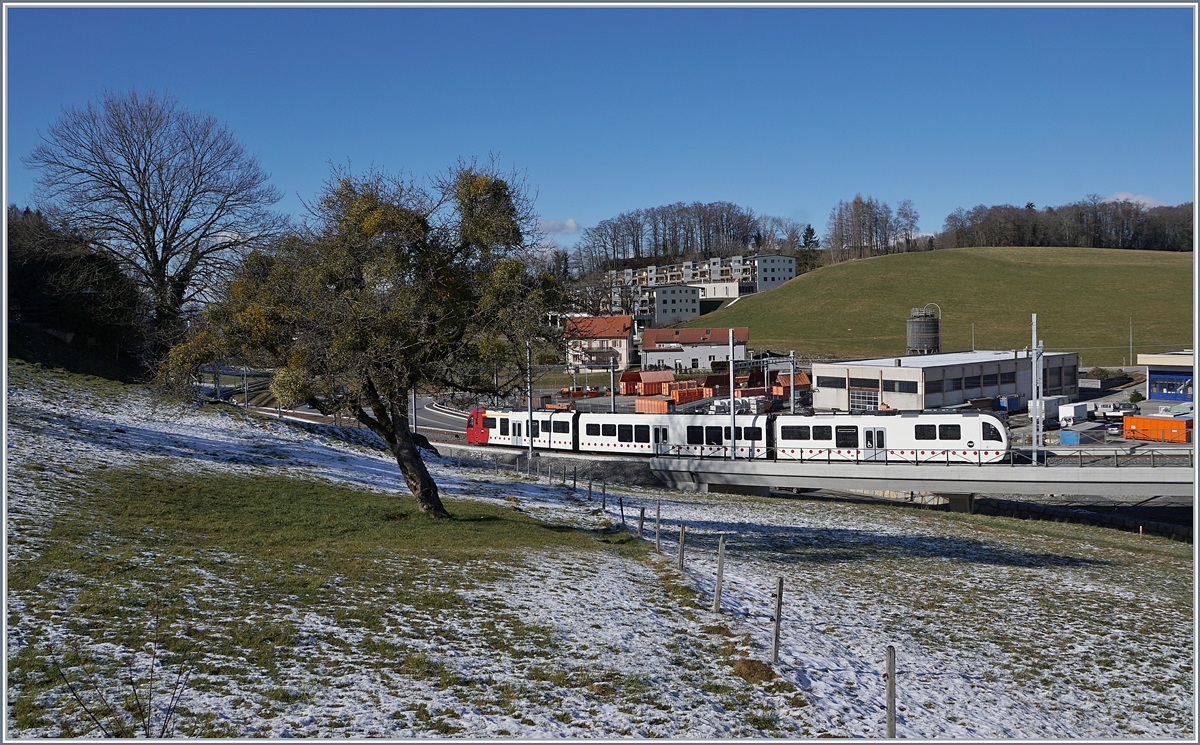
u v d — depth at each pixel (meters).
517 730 11.22
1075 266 186.00
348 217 23.28
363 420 26.25
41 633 12.51
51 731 9.62
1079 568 30.28
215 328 23.53
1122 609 24.25
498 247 24.59
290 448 40.44
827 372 91.38
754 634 17.14
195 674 11.73
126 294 48.72
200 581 16.17
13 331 49.12
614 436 54.22
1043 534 38.06
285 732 10.31
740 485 49.22
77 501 22.25
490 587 18.17
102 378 48.09
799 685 14.55
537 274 24.67
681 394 98.31
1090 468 41.53
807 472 46.91
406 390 24.38
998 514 48.22
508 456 56.50
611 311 149.62
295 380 22.11
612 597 18.58
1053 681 17.52
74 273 50.06
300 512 25.47
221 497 26.44
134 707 10.47
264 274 24.20
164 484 26.75
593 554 23.53
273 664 12.41
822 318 168.00
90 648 12.14
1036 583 26.94
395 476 39.09
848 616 20.50
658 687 13.51
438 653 13.71
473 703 11.96
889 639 18.94
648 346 136.50
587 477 50.75
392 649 13.62
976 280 180.00
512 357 24.38
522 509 31.47
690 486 50.72
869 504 46.38
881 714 13.98
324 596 16.11
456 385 25.00
